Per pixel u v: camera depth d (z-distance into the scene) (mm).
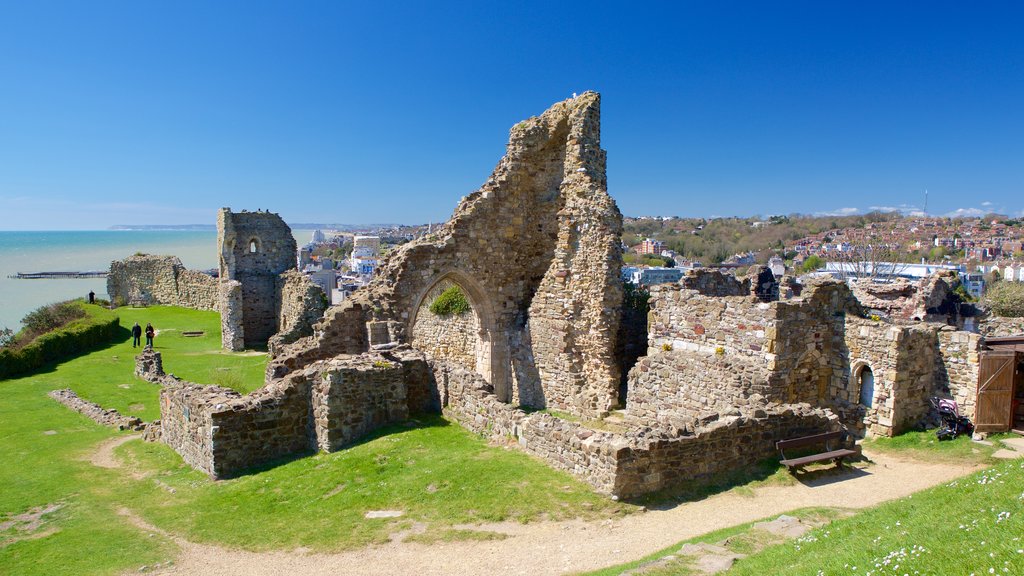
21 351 32562
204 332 47219
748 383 17391
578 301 24047
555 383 24984
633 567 9312
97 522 12945
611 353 23203
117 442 19938
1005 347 17844
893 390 17484
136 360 32406
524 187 27656
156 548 11539
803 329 18188
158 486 15180
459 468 13914
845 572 7422
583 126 24594
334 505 12750
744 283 27891
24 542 12062
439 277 25578
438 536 11195
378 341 23125
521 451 15031
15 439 20359
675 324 20938
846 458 15359
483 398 16844
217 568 10656
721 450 13773
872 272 53781
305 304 34562
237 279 46219
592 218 23547
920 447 16609
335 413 16125
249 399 16125
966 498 9969
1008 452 15750
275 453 16266
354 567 10328
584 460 13188
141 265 62812
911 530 8727
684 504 12492
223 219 45938
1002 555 6645
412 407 19109
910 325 18328
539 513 11883
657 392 20438
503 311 27344
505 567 10023
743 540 10164
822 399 19203
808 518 11375
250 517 12656
